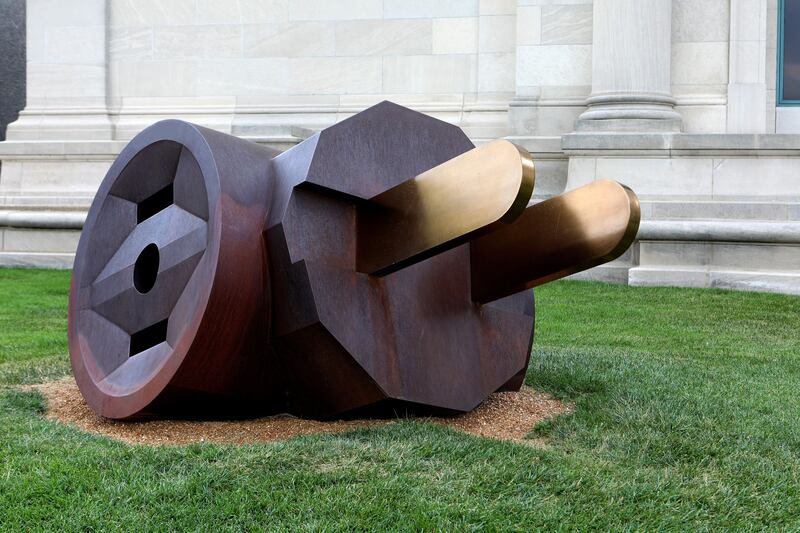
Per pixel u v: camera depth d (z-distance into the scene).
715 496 5.04
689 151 14.95
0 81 26.14
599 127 15.58
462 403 6.25
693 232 14.23
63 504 4.62
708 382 7.77
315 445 5.39
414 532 4.39
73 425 6.15
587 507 4.78
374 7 17.97
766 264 14.09
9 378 7.67
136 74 18.81
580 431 6.18
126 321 6.37
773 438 6.13
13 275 15.73
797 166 14.61
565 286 13.95
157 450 5.34
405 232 5.71
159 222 6.34
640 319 11.36
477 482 4.97
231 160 5.87
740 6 16.09
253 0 18.36
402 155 6.23
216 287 5.54
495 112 17.47
